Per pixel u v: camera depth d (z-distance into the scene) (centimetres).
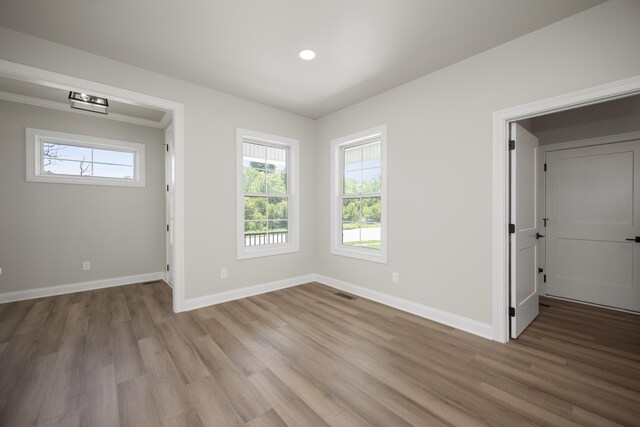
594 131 328
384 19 201
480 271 245
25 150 346
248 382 179
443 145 270
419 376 185
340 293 370
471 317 251
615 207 315
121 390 170
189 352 216
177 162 298
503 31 213
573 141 342
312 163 429
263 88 318
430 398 163
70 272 375
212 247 325
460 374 187
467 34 217
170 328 260
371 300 341
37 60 222
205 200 318
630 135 306
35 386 173
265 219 390
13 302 333
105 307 316
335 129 396
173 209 308
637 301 300
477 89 246
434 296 279
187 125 304
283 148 408
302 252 417
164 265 447
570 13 193
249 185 373
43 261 357
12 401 160
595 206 328
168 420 146
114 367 195
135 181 423
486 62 240
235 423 144
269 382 179
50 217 362
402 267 308
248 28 212
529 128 338
